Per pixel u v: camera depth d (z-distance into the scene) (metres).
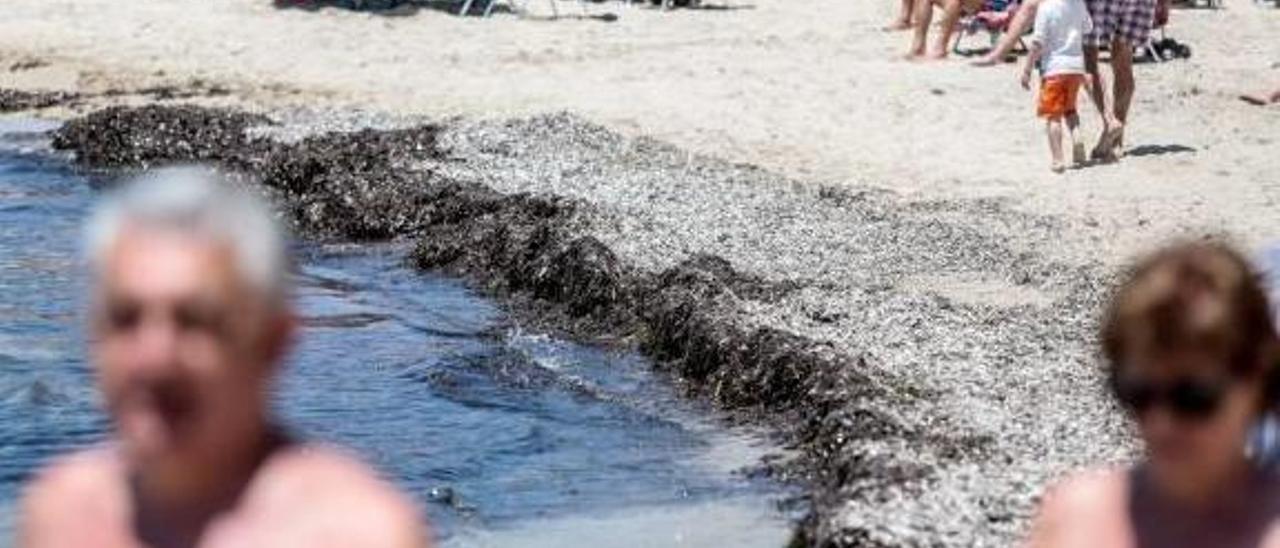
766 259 16.48
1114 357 3.72
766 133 22.45
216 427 3.15
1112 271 16.11
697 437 12.71
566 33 29.58
